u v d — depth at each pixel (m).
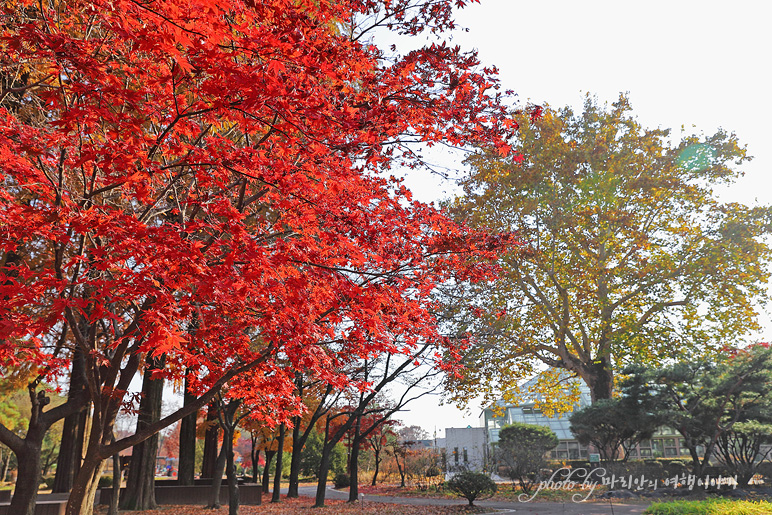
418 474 36.56
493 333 17.67
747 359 22.22
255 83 3.52
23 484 8.81
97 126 5.14
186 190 6.42
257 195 6.05
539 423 43.12
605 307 25.58
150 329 4.59
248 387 7.22
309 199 4.99
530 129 24.80
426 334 7.17
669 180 25.12
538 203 25.20
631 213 25.27
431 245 7.06
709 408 22.17
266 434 25.64
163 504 20.72
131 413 7.50
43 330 4.54
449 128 5.41
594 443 26.30
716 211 25.25
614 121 26.27
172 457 67.69
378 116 4.88
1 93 5.75
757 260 24.09
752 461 22.19
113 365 6.71
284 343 5.46
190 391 7.59
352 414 20.27
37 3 5.24
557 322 26.81
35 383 9.03
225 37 3.65
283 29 3.77
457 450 42.12
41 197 5.19
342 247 5.46
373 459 51.34
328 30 5.57
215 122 4.58
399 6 5.40
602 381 26.59
